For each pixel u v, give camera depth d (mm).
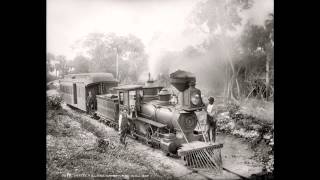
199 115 6984
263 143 6910
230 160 6754
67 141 7062
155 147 7352
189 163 6434
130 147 7305
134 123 8000
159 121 7281
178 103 7125
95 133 7559
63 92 7266
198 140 6934
